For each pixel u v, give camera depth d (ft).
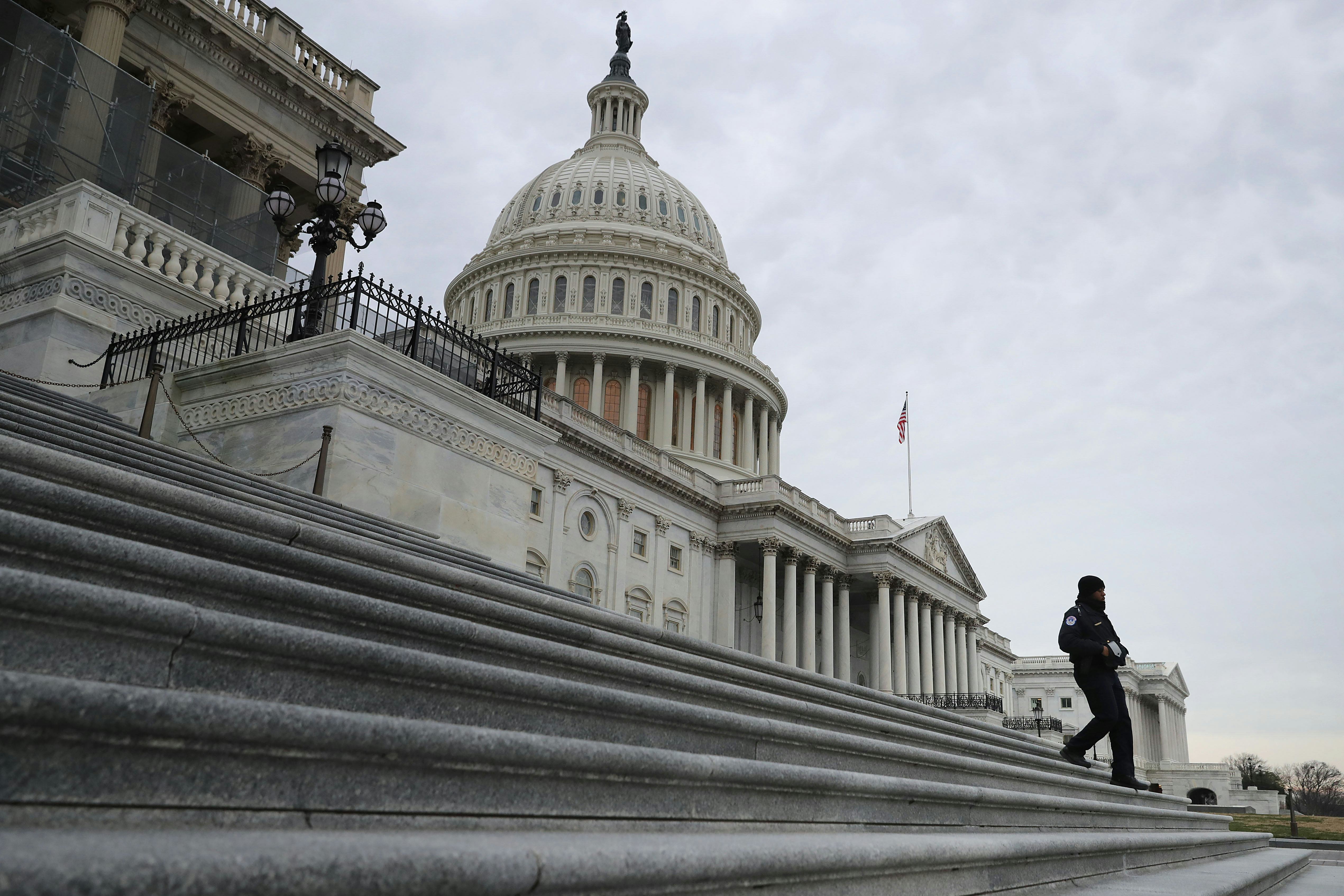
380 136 124.77
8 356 58.59
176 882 7.90
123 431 38.68
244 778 11.18
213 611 13.58
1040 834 26.30
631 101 385.09
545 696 17.42
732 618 213.05
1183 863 36.78
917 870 17.21
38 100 78.84
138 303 62.13
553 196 338.13
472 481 54.08
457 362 57.88
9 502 16.28
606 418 288.71
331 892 8.76
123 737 10.32
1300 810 511.40
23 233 63.36
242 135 111.14
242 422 50.57
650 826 15.89
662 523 201.36
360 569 20.57
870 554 234.99
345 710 14.47
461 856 9.73
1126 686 426.10
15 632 11.72
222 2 111.55
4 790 9.46
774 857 13.43
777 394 321.73
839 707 35.60
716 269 329.31
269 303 53.93
